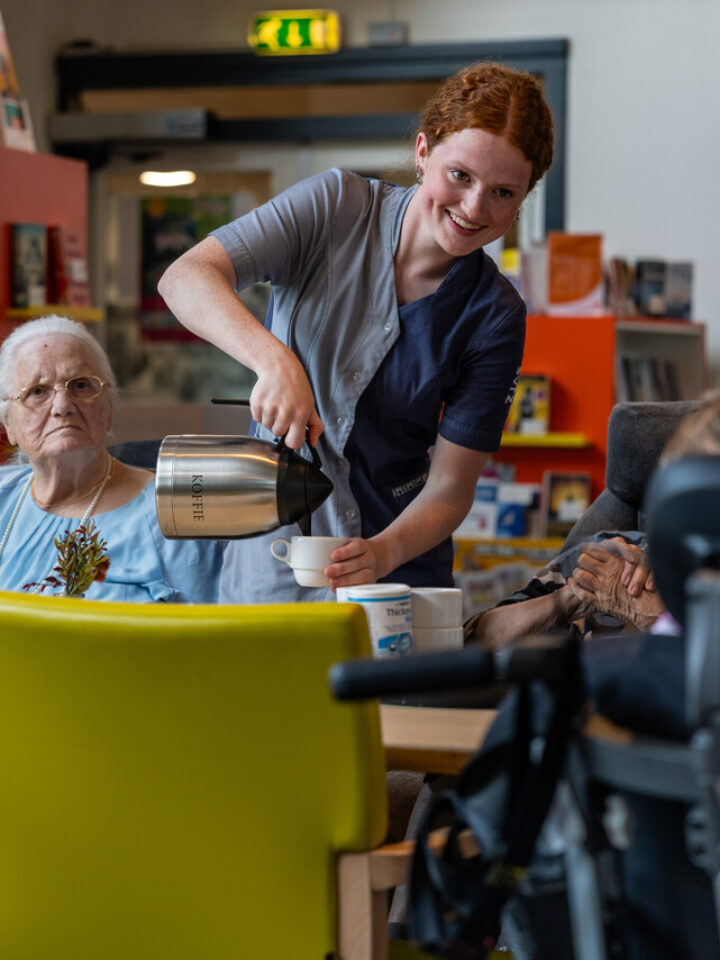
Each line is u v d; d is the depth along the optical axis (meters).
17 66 6.09
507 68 1.74
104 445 2.04
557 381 4.52
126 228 6.50
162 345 6.52
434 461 1.96
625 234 5.91
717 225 5.82
